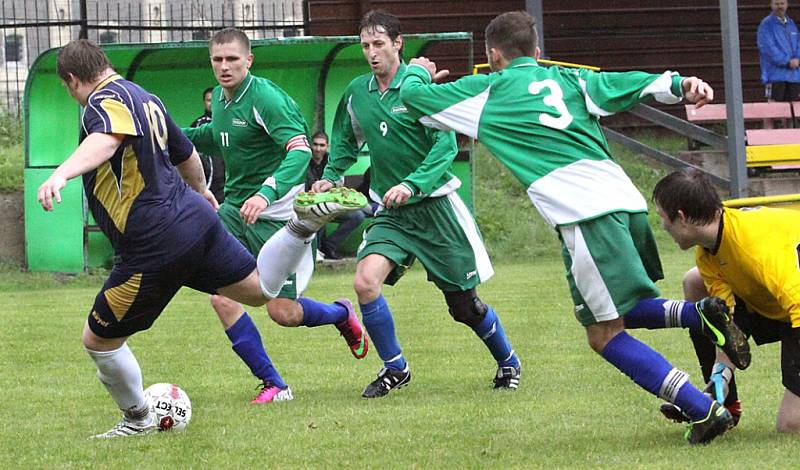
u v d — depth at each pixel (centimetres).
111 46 3169
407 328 2100
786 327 1139
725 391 1173
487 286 2797
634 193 1145
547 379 1553
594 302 1112
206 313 2428
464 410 1336
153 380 1631
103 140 1099
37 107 3353
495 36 1188
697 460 1037
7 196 3475
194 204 1180
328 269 3341
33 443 1214
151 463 1104
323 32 4366
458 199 1524
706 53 4638
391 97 1500
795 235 1095
